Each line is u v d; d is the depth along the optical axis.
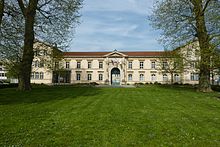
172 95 24.88
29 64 28.03
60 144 7.39
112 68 81.50
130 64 81.81
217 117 12.01
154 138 8.09
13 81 70.31
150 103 17.83
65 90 29.73
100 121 10.62
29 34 27.50
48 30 31.30
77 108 14.55
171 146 7.34
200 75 30.42
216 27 26.14
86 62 82.44
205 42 26.73
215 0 26.47
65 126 9.58
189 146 7.35
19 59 31.58
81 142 7.59
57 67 55.47
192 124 10.27
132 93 27.17
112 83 81.69
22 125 9.61
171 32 30.20
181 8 29.08
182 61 31.52
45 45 36.50
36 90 28.59
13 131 8.66
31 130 8.88
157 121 10.81
